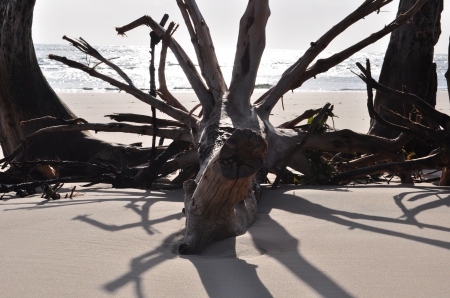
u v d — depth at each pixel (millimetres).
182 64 5516
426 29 6918
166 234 3133
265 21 4969
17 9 6246
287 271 2469
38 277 2391
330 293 2203
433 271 2465
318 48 5270
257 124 4789
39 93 6621
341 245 2904
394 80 7086
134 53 82125
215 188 2740
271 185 5078
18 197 4609
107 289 2242
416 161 4934
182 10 5480
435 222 3426
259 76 44219
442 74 48438
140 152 6262
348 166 5805
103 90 24938
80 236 3076
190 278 2369
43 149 6359
